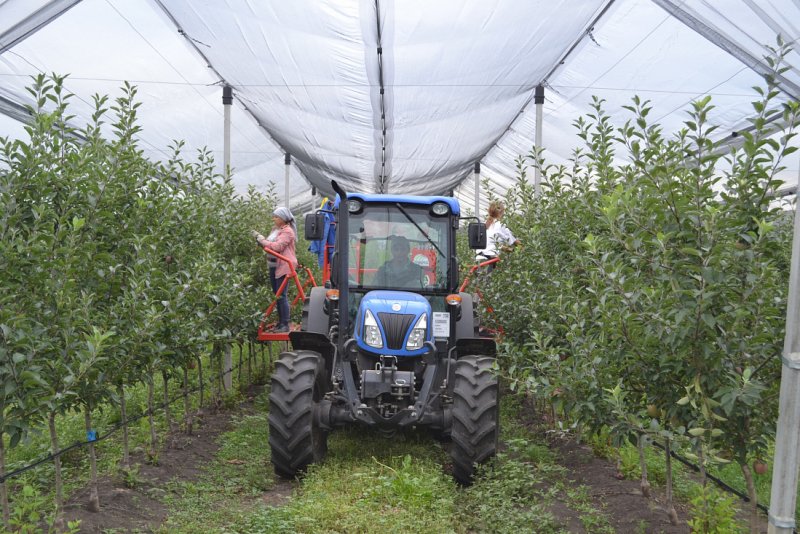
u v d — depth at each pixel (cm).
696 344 354
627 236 376
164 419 739
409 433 676
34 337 381
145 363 518
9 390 361
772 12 670
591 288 414
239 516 482
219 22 873
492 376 570
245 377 980
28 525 374
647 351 387
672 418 394
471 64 991
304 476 572
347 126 1336
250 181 1983
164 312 532
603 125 570
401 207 680
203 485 554
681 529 452
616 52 926
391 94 1105
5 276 396
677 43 834
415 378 602
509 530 465
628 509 503
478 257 860
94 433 479
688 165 386
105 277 497
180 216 671
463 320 676
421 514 488
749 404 337
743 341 348
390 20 803
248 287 827
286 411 565
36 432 385
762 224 333
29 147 432
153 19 871
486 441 547
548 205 759
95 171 488
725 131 1009
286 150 1778
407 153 1623
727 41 776
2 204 398
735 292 354
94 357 399
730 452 380
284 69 1023
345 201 604
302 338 627
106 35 883
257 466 611
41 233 408
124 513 476
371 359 605
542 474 592
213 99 1180
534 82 1135
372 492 516
